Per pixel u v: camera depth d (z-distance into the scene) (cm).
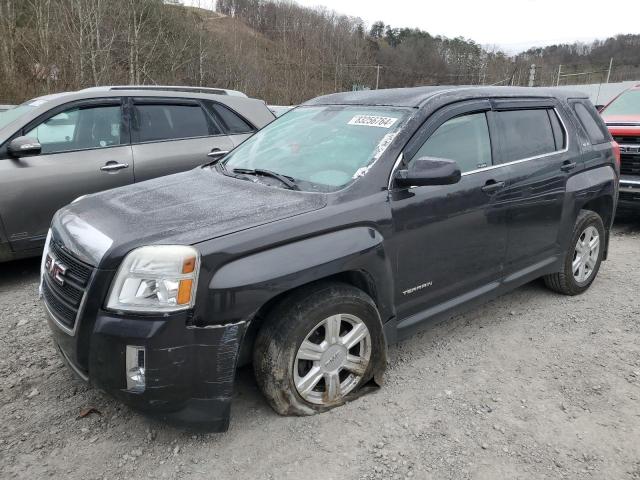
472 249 354
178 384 245
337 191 296
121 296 242
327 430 284
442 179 293
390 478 252
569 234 435
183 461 262
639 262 571
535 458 266
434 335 397
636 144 696
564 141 431
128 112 556
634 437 282
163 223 267
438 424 291
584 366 352
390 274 307
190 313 242
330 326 284
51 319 274
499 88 395
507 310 441
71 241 272
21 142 476
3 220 476
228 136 622
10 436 279
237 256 250
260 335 276
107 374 245
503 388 327
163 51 3011
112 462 261
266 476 253
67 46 2277
